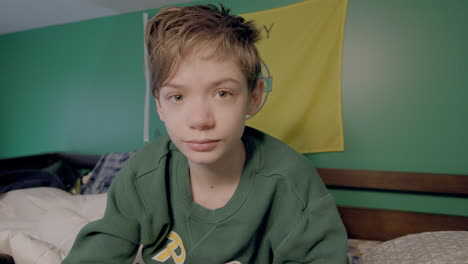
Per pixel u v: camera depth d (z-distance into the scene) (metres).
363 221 1.45
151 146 0.55
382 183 1.49
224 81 0.33
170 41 0.33
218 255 0.48
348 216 1.47
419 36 1.52
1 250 0.80
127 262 0.50
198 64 0.32
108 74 2.38
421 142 1.52
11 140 2.82
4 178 1.80
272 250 0.52
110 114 2.38
